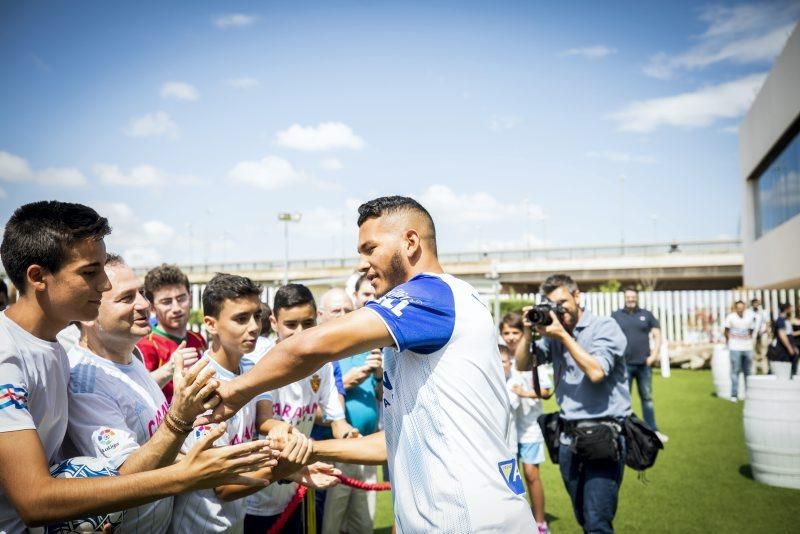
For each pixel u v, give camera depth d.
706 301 21.80
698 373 17.88
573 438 3.81
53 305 1.93
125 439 2.14
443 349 1.95
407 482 1.98
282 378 1.85
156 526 2.24
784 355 11.95
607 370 3.80
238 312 2.85
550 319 3.81
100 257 2.00
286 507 3.17
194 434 2.61
